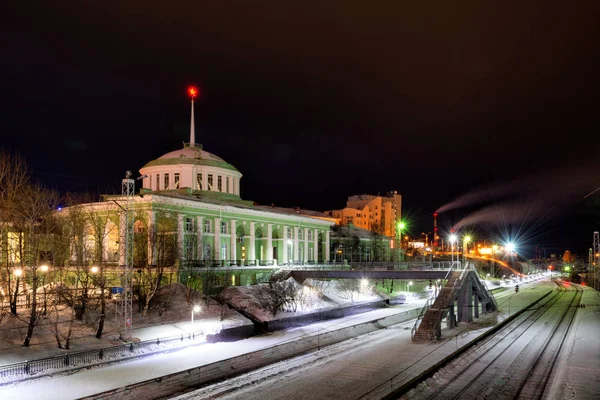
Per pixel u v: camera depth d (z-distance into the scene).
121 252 72.12
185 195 90.50
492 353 48.34
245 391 35.66
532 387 36.47
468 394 35.03
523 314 79.81
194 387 36.97
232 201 106.06
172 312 63.91
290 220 111.44
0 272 56.94
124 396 34.31
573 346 50.81
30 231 53.28
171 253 74.94
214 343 54.16
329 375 39.84
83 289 59.91
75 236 67.56
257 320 65.25
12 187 55.66
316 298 83.88
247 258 97.19
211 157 110.12
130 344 46.38
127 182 53.00
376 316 78.56
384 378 38.56
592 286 155.50
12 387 35.41
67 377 38.34
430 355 46.19
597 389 35.28
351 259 133.12
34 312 46.34
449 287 64.44
